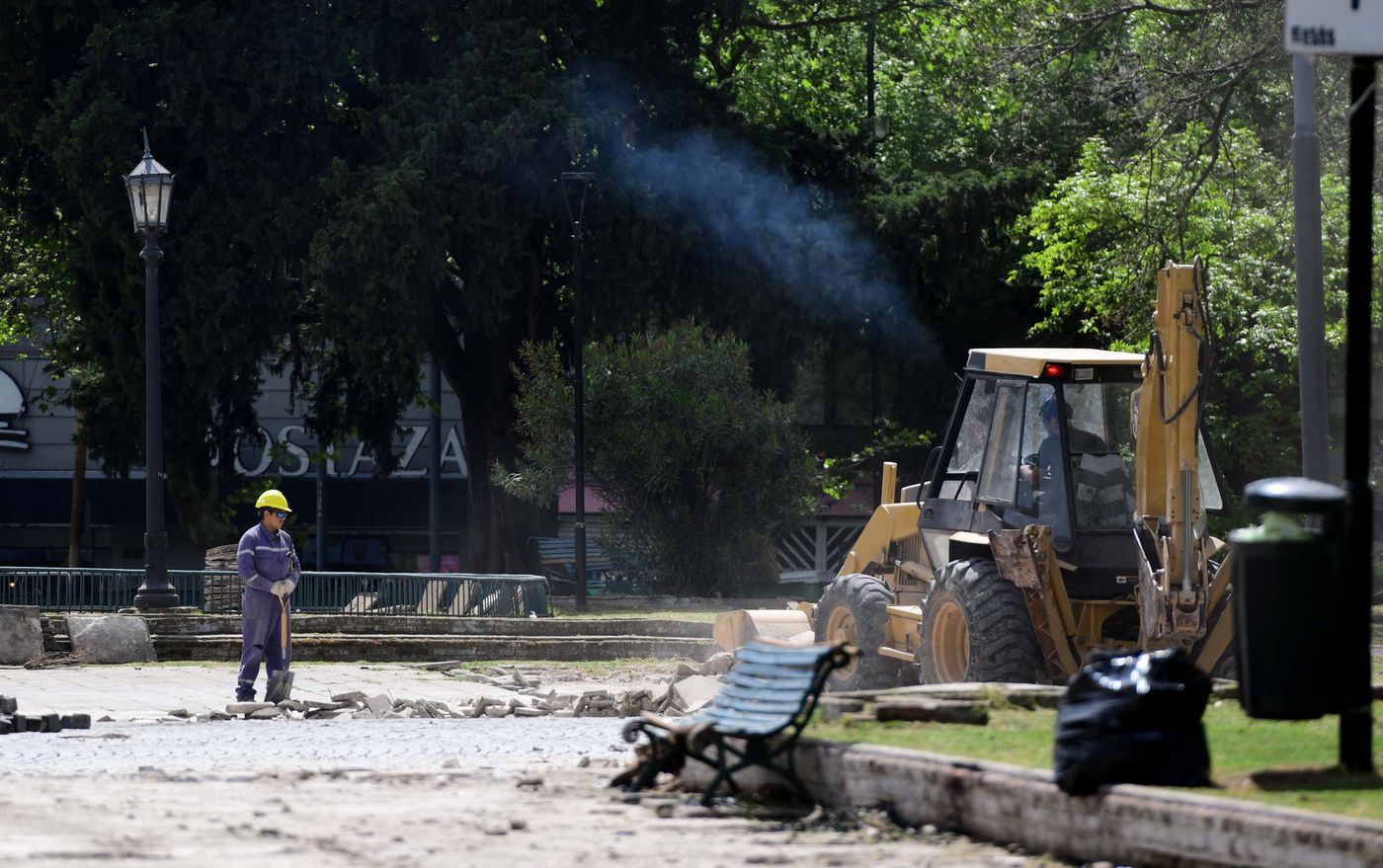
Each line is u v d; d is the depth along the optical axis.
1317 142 53.28
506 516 156.12
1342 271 117.75
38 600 101.00
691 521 135.75
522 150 133.88
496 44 139.00
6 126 144.25
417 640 94.62
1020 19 116.00
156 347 99.50
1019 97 118.88
